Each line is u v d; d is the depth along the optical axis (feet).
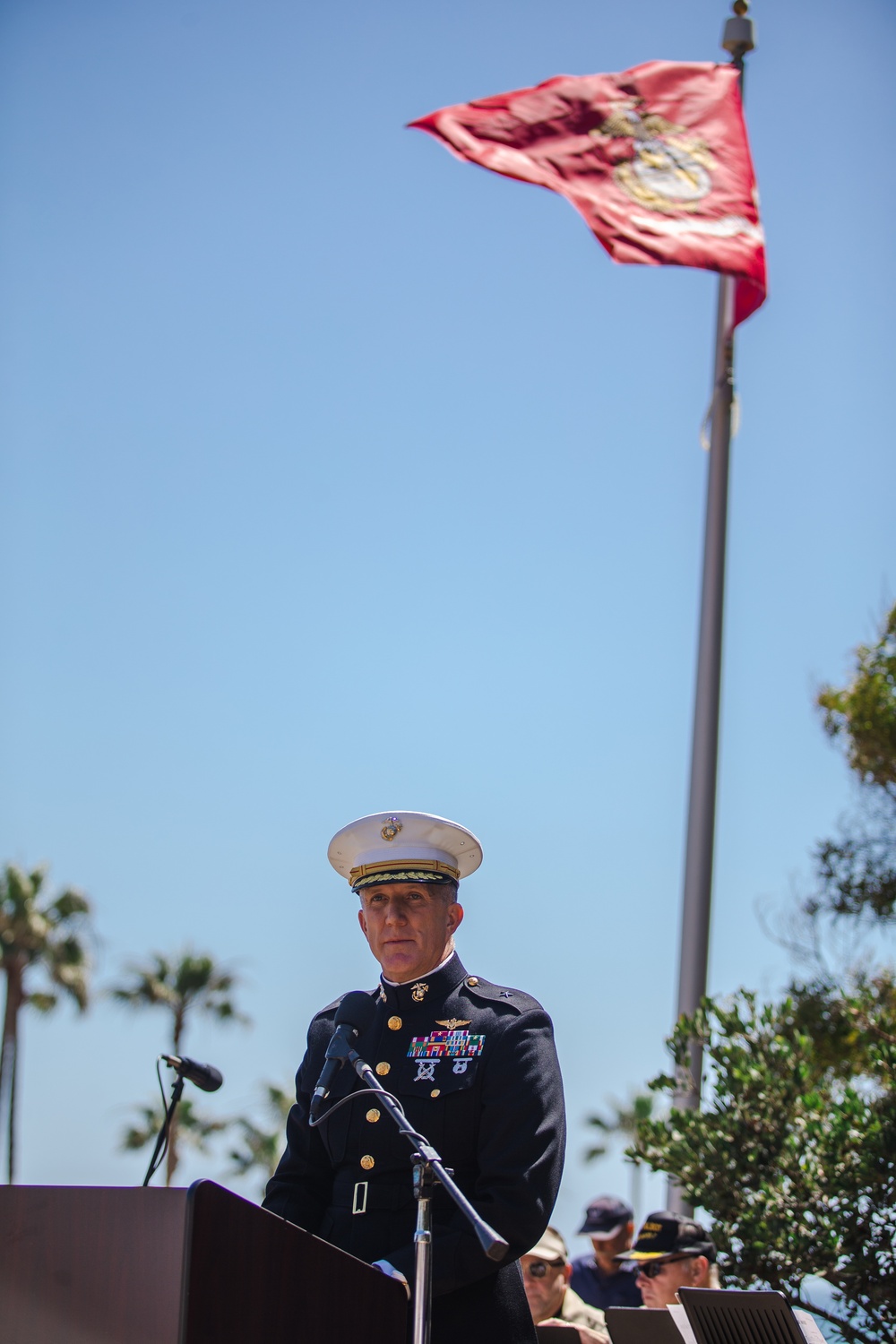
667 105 29.81
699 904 27.32
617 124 29.48
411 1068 13.42
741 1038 24.22
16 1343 10.44
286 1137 14.25
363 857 14.42
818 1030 27.07
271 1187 13.89
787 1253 21.58
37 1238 10.61
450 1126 13.05
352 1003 12.67
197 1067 13.35
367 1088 11.99
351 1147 13.32
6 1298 10.50
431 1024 13.70
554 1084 13.25
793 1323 12.79
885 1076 24.45
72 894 119.65
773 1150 22.74
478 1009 13.74
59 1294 10.41
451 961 14.19
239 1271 10.02
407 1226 12.80
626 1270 26.78
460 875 14.66
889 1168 21.84
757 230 29.07
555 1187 12.78
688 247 28.50
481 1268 12.06
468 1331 12.35
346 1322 10.62
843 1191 21.85
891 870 30.78
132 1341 10.11
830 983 27.78
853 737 31.63
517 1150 12.66
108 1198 10.58
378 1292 10.92
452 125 28.96
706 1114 23.35
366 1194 13.00
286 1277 10.30
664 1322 14.76
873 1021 26.48
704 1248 20.39
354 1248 12.82
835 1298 21.83
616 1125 142.92
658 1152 23.48
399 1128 11.91
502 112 29.22
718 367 30.58
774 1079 23.36
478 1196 12.55
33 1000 117.08
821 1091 24.11
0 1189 10.80
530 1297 21.47
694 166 29.37
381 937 14.07
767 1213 21.95
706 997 24.80
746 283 29.91
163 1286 10.15
